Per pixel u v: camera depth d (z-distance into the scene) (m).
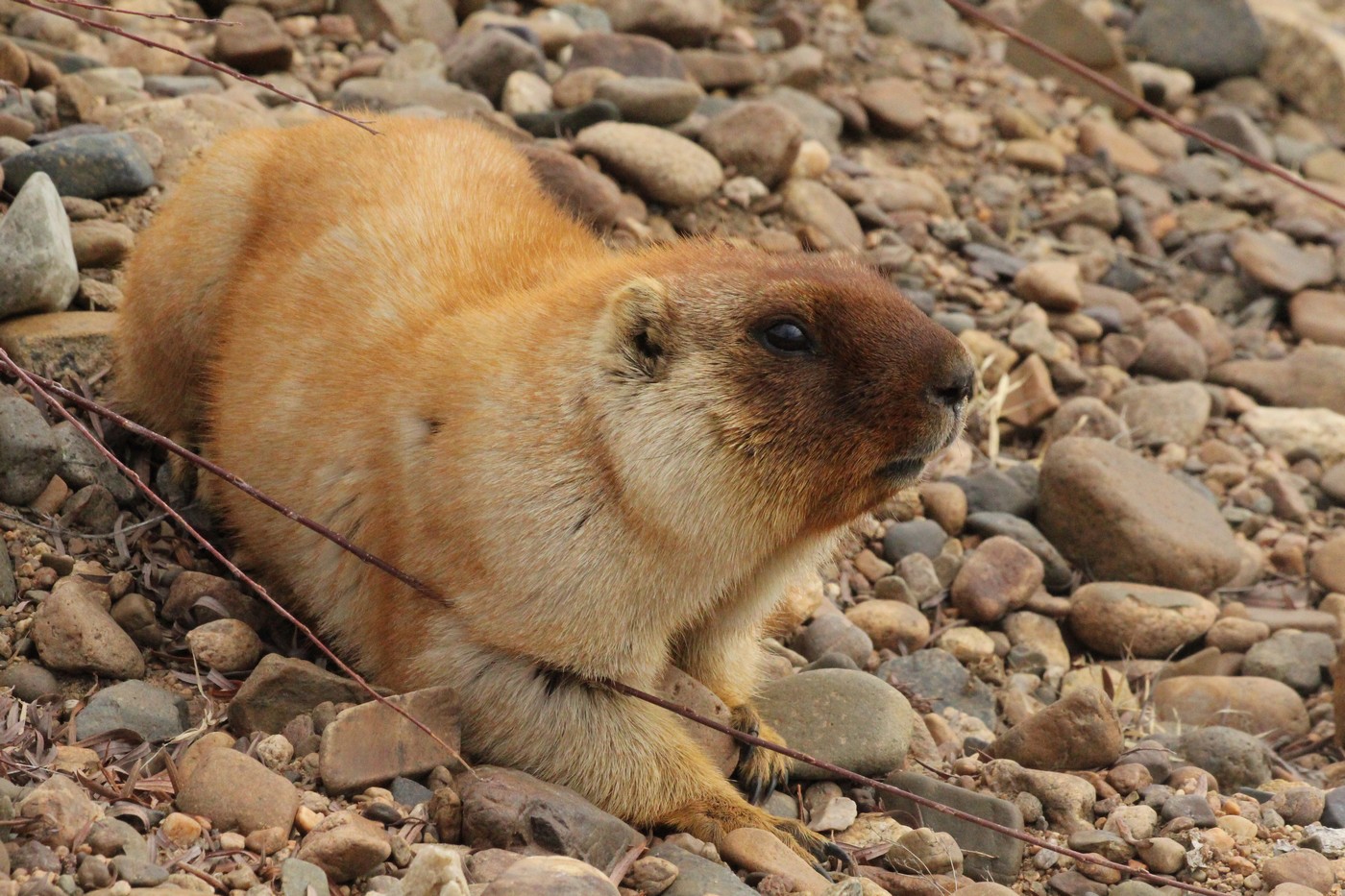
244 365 12.00
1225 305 21.05
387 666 10.88
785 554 10.79
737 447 9.88
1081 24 25.14
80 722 9.77
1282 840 10.66
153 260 12.77
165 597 11.52
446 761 10.00
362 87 18.62
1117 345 19.23
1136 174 23.44
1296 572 16.25
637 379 9.97
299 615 11.75
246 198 12.81
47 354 12.93
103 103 16.45
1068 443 15.75
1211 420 18.61
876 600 14.17
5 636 10.56
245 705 10.12
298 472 11.34
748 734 11.07
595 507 9.91
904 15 25.47
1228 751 12.01
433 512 10.33
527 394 10.15
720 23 23.19
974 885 9.56
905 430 9.92
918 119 22.66
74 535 11.62
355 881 8.62
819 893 9.27
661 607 10.16
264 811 8.91
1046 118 24.12
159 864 8.35
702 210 18.75
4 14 17.80
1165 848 10.29
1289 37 27.50
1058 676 13.96
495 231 12.22
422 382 10.67
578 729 10.22
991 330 18.81
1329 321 20.52
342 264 11.93
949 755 11.89
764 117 19.25
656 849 9.60
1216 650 14.21
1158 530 15.05
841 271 10.61
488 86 19.86
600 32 21.02
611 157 18.33
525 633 10.02
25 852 8.06
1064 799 10.91
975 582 14.46
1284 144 25.75
